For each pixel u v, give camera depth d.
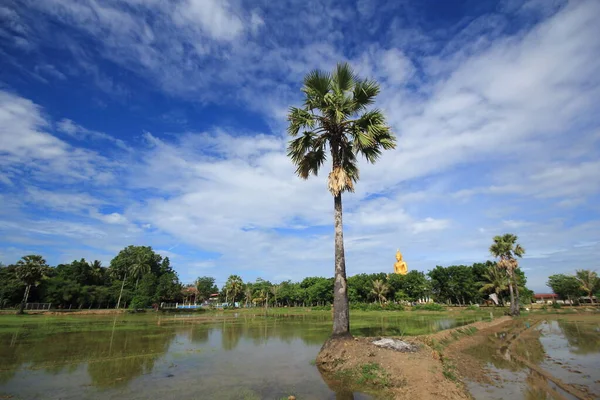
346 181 15.17
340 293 14.12
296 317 53.22
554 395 9.96
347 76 15.38
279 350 17.69
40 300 62.50
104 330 29.22
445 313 54.06
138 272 79.50
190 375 11.66
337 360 12.18
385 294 72.62
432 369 10.91
